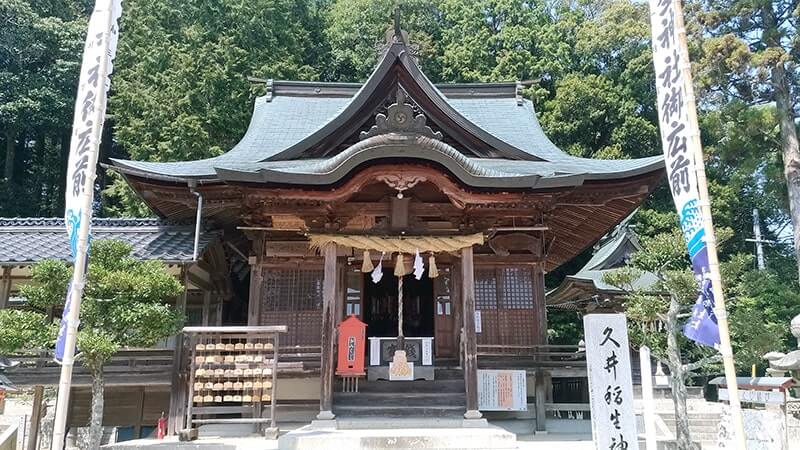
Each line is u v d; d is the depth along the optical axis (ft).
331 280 36.99
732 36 67.15
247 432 38.91
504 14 110.93
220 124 79.92
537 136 51.88
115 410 42.83
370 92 42.93
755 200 99.30
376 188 39.19
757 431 30.32
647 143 97.76
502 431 32.19
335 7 119.75
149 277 28.96
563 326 91.86
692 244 20.72
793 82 74.02
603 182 40.91
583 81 97.60
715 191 92.43
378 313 54.90
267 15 90.12
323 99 57.11
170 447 31.99
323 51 107.55
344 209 39.37
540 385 40.78
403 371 37.45
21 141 106.22
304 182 35.83
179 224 45.52
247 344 35.19
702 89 71.77
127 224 45.09
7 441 31.78
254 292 41.78
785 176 71.61
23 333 26.71
